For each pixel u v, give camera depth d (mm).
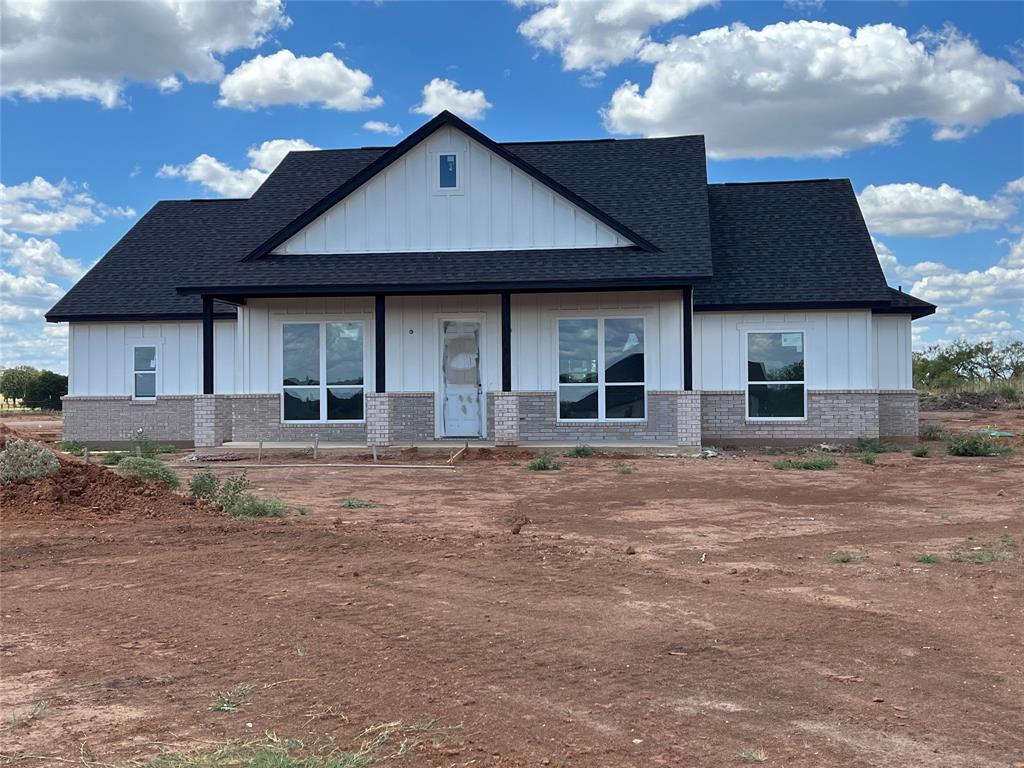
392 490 15633
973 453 20953
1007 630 7129
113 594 8531
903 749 4988
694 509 13234
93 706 5730
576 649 6727
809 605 7852
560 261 21281
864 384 22828
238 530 11258
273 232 26109
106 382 25969
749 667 6312
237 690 5973
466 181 22203
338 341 23125
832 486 15602
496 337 22828
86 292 26297
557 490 15383
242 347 23359
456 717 5473
